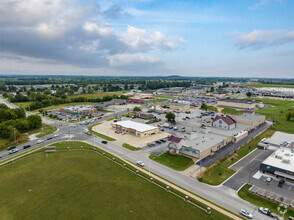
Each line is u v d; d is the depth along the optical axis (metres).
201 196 55.31
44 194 55.66
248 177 65.94
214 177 65.88
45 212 48.25
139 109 181.88
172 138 85.56
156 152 87.12
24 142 101.38
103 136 110.75
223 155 83.44
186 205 51.12
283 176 63.50
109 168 71.38
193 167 72.81
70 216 46.81
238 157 82.31
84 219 45.81
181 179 64.44
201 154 79.06
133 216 46.88
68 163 75.19
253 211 49.38
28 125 119.00
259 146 92.38
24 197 54.25
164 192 56.88
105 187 59.06
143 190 57.72
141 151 88.25
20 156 82.38
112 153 85.56
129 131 117.00
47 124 139.88
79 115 169.00
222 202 52.78
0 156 83.69
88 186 59.53
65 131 121.44
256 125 129.75
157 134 115.31
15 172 68.50
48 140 104.31
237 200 53.81
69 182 61.78
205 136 99.81
